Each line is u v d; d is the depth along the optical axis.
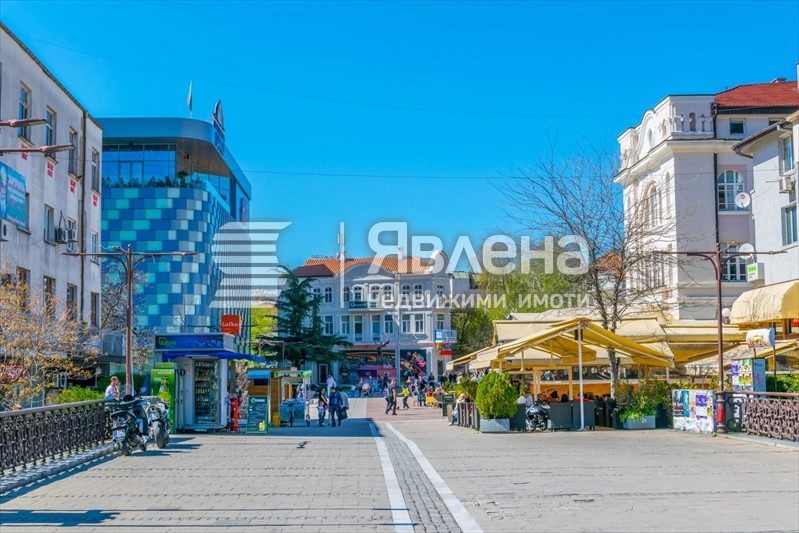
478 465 18.12
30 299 31.12
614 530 9.90
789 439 21.58
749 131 51.03
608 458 18.92
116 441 20.75
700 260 49.72
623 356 33.66
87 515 11.34
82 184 39.84
